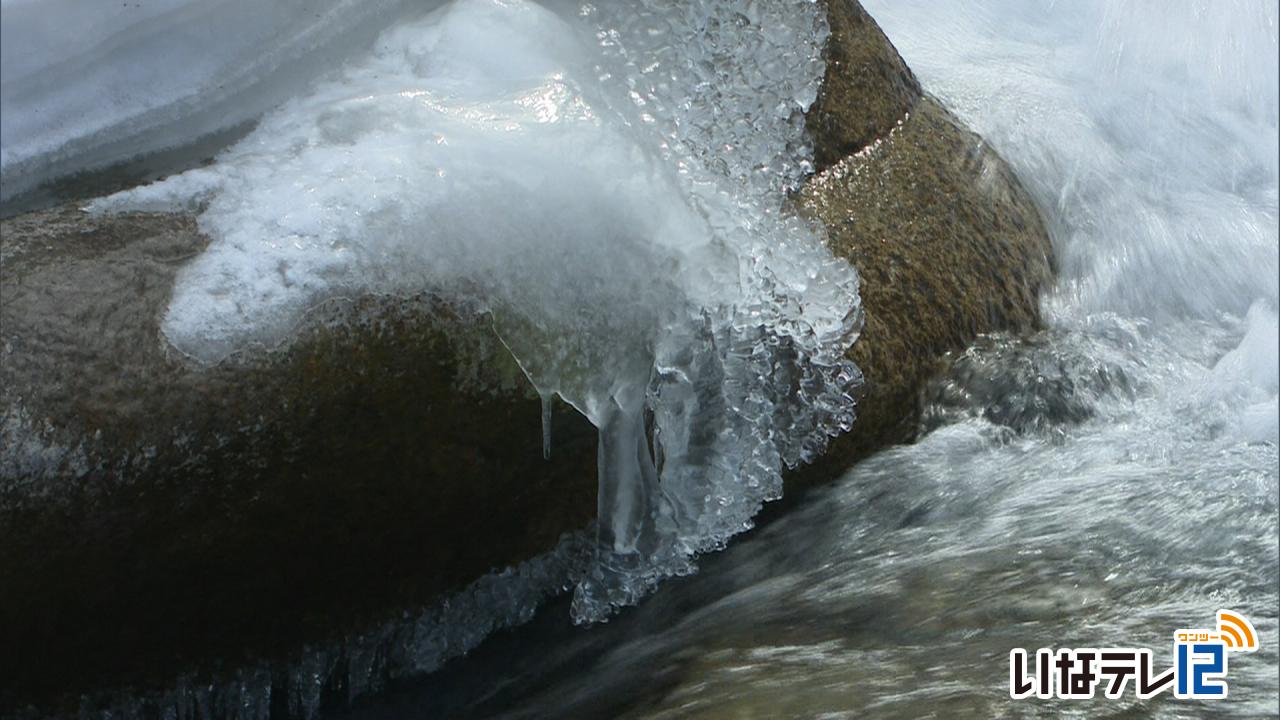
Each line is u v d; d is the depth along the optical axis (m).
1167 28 5.06
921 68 4.66
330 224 2.62
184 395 2.48
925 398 3.45
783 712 2.53
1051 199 4.20
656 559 3.04
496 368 2.73
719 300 2.97
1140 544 2.99
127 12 2.62
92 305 2.47
